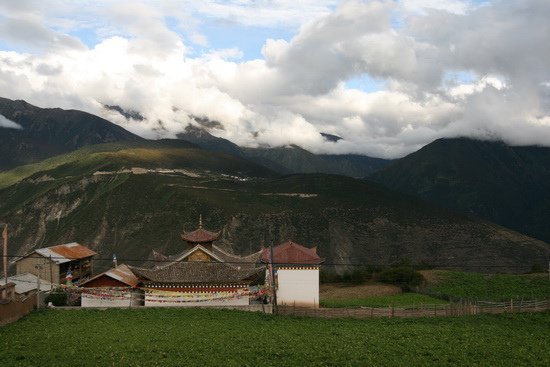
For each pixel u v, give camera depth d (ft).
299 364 139.74
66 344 151.53
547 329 213.25
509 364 149.79
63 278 311.06
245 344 158.51
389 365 142.61
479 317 229.04
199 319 200.85
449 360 151.53
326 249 648.79
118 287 231.91
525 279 364.38
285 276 257.96
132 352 144.66
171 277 230.68
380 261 632.38
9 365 128.77
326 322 208.33
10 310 186.50
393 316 226.17
